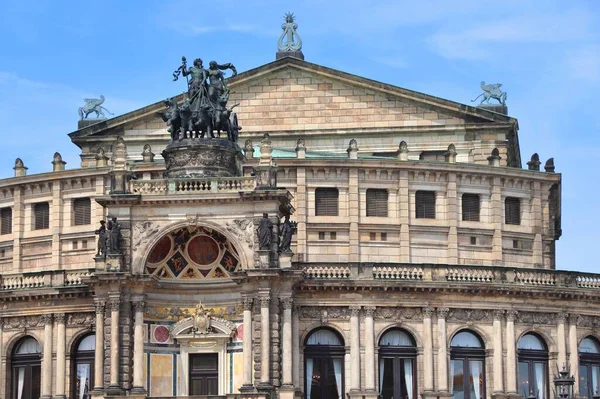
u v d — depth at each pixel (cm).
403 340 10488
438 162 11569
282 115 12725
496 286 10550
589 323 10981
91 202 11694
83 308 10525
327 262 10394
